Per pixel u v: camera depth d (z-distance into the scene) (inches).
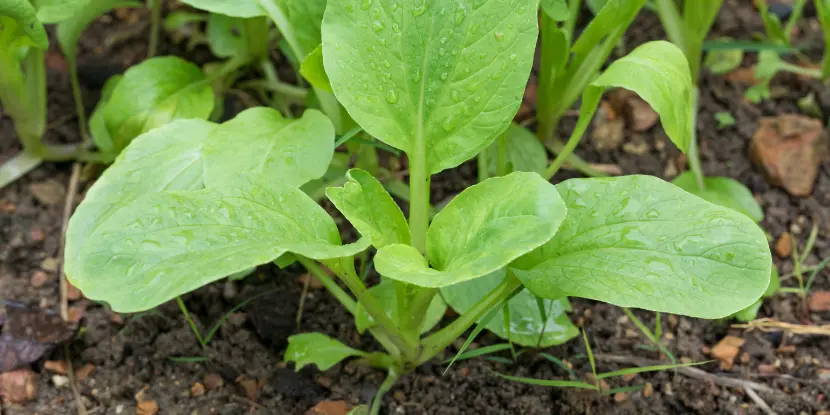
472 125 18.2
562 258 17.6
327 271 22.0
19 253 22.2
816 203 23.6
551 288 17.3
